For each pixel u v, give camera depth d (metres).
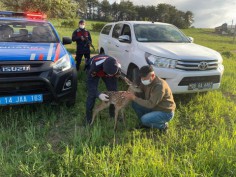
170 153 3.70
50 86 4.24
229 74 8.93
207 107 5.46
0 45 4.58
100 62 3.93
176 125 4.66
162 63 5.08
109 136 4.07
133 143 3.93
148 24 6.71
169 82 5.07
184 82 5.10
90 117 4.41
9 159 3.38
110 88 4.35
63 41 5.93
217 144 3.63
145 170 3.09
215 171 3.19
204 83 5.27
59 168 3.13
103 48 8.32
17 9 14.76
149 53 5.35
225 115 5.21
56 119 4.61
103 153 3.36
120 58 6.67
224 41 39.50
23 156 3.41
